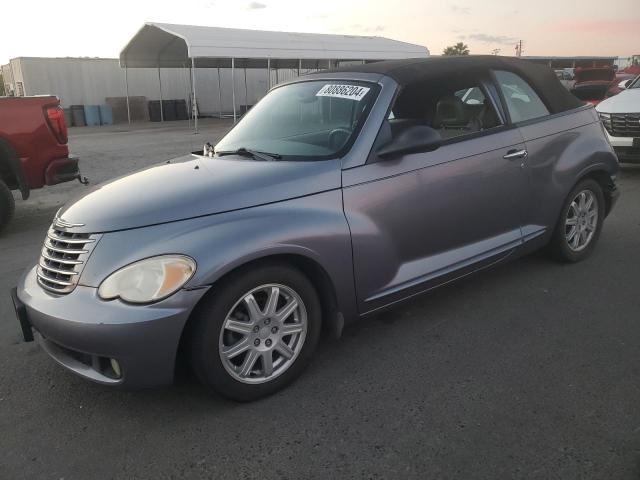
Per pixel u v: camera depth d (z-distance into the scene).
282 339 3.00
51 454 2.62
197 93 29.92
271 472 2.44
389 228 3.33
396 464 2.45
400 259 3.44
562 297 4.14
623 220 6.16
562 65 44.94
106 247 2.70
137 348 2.57
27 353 3.61
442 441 2.58
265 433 2.70
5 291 4.75
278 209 2.95
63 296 2.73
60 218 3.07
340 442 2.61
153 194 2.96
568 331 3.62
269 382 2.96
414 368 3.24
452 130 3.75
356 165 3.23
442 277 3.64
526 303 4.05
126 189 3.14
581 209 4.70
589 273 4.58
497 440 2.57
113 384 2.67
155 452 2.60
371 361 3.33
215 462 2.52
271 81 32.38
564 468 2.38
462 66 3.92
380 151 3.30
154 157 13.21
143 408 2.95
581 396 2.90
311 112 3.74
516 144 4.01
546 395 2.92
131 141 17.38
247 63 27.08
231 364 2.84
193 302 2.61
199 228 2.74
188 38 19.06
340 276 3.13
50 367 3.43
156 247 2.65
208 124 24.91
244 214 2.87
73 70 26.72
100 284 2.63
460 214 3.70
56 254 2.91
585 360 3.26
